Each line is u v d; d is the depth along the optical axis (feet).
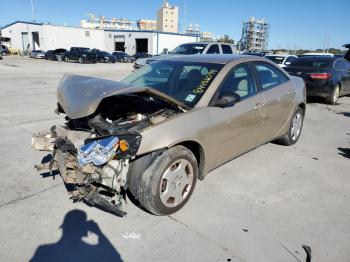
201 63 13.53
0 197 11.47
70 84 12.01
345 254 9.15
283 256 8.96
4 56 141.59
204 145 11.34
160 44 179.52
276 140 18.44
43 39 168.04
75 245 9.12
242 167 15.06
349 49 48.19
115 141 9.23
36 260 8.51
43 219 10.26
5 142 17.19
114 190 9.95
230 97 11.53
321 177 14.32
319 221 10.75
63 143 10.41
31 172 13.53
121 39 189.47
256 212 11.14
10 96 31.76
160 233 9.77
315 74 33.37
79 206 11.05
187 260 8.69
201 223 10.36
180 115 10.75
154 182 9.85
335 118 27.17
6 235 9.45
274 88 15.39
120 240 9.39
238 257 8.86
